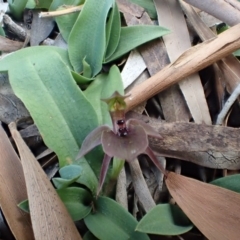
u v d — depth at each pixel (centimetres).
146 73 14
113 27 14
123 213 11
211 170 13
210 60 13
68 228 11
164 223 11
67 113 12
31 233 11
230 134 12
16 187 11
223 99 14
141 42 14
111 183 12
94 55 14
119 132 10
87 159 12
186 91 13
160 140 13
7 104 13
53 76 12
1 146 12
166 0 15
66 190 11
